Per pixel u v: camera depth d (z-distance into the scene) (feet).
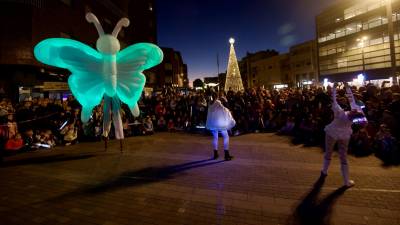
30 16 49.83
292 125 39.04
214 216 13.48
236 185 17.95
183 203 15.14
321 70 139.85
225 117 24.57
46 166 23.93
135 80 27.91
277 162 23.66
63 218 13.55
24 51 49.01
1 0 47.67
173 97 51.72
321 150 28.14
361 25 114.93
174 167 22.68
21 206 15.07
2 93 43.32
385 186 17.15
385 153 24.40
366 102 33.32
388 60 104.78
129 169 22.35
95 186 18.22
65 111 37.58
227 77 64.64
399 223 12.50
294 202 15.01
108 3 89.30
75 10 65.82
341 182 18.06
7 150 28.71
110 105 28.99
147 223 12.85
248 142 33.68
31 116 34.96
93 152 29.66
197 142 34.83
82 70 25.84
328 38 133.49
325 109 34.17
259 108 43.68
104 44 25.95
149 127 43.29
